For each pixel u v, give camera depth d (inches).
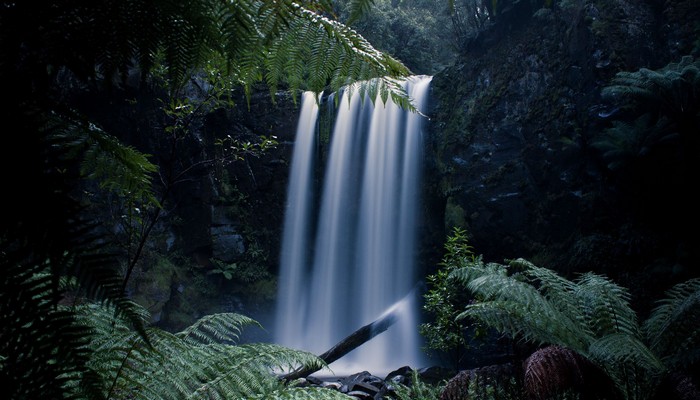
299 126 510.9
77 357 13.9
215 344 61.9
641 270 297.9
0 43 15.3
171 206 499.2
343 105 494.0
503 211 375.9
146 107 434.0
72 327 13.7
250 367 58.5
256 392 56.2
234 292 509.0
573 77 345.4
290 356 64.0
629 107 305.6
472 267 127.3
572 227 339.0
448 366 379.6
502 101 394.3
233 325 68.3
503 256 378.6
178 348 53.4
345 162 492.4
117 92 344.5
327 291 499.8
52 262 12.9
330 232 501.0
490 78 410.6
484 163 393.7
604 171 322.3
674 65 268.1
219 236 500.1
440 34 652.1
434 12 629.9
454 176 409.7
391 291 461.1
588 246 319.6
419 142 448.1
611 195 318.7
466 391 104.4
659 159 287.7
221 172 505.0
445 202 430.3
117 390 44.7
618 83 310.5
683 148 275.0
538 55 378.0
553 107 357.7
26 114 14.5
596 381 100.1
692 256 271.6
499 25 421.4
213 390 52.2
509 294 109.8
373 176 475.8
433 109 446.0
